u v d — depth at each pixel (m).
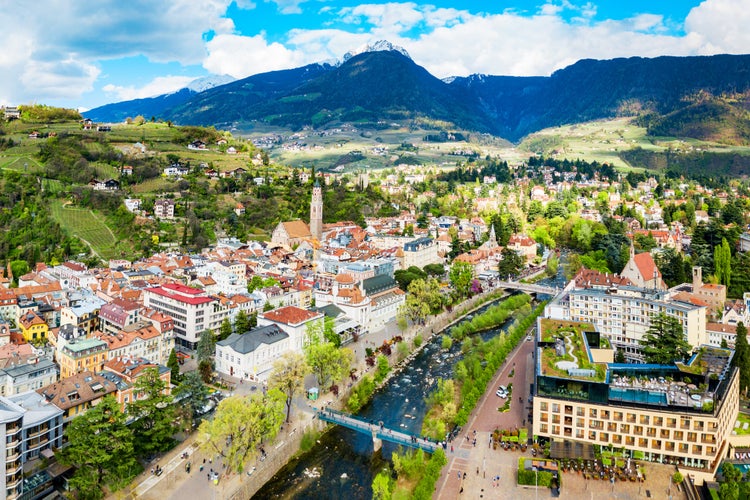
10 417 132.62
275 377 187.12
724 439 172.00
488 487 152.50
